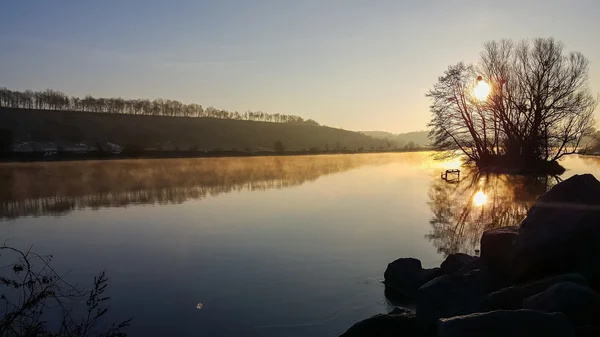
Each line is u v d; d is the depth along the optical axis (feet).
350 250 49.08
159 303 34.42
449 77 163.22
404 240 53.67
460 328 18.34
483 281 28.14
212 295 35.94
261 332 28.96
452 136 169.17
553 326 17.88
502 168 158.10
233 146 483.10
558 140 153.28
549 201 29.89
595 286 26.05
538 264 27.35
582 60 147.33
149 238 58.85
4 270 43.47
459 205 83.30
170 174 175.94
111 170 200.23
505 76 153.28
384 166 229.45
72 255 50.60
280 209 81.92
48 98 487.20
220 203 92.32
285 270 42.14
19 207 91.91
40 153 279.90
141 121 508.12
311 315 31.50
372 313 31.71
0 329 22.54
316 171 191.31
